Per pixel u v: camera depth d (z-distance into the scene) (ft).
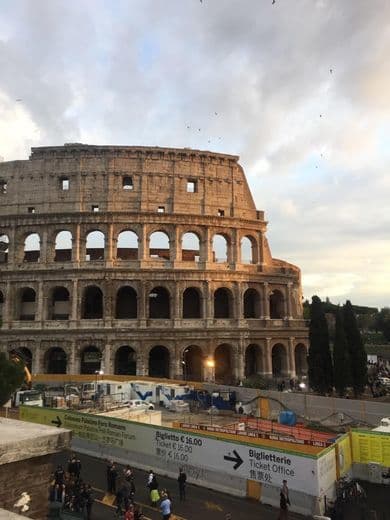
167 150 319.68
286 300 337.11
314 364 279.69
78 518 106.32
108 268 296.10
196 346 308.60
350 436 144.87
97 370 299.99
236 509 123.54
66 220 305.12
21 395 230.89
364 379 275.80
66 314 311.06
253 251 336.08
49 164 314.76
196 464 144.25
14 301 301.22
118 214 305.12
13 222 309.22
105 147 313.94
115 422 165.27
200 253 316.60
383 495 130.11
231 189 331.57
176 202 316.40
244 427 181.88
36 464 31.17
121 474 149.59
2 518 20.99
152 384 254.68
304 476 122.52
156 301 323.37
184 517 117.50
